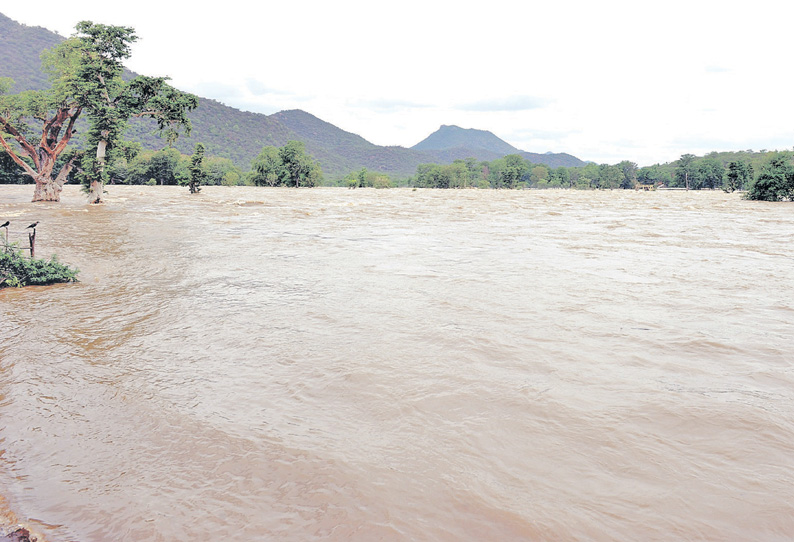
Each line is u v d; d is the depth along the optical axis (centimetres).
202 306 884
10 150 3731
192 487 364
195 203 4050
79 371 588
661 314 807
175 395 518
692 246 1644
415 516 326
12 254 1103
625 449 402
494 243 1714
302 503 342
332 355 624
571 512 327
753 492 345
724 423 441
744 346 648
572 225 2388
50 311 862
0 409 493
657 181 17525
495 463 384
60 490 365
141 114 3809
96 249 1566
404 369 574
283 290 1002
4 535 316
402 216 2911
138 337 714
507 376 552
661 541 301
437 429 438
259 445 415
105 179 3800
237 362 608
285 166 10912
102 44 3566
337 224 2402
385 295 951
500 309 841
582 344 661
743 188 10281
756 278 1107
